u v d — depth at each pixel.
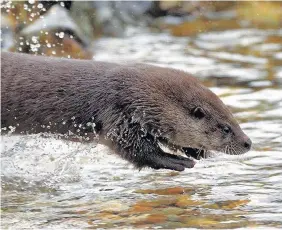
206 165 21.61
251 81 29.12
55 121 21.42
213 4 43.34
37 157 21.80
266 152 22.14
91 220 17.45
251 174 20.61
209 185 19.94
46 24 32.34
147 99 20.89
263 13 41.38
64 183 20.45
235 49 34.56
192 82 21.36
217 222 17.08
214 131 20.92
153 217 17.56
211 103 20.98
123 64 21.88
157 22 41.25
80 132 21.44
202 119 20.94
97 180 20.66
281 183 19.73
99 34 38.25
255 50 34.19
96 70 21.56
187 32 38.94
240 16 41.56
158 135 21.00
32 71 21.69
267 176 20.36
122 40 37.28
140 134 20.88
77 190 19.86
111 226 17.03
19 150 21.94
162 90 21.02
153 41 36.94
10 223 17.31
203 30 39.12
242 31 38.38
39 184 20.30
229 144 20.89
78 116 21.27
